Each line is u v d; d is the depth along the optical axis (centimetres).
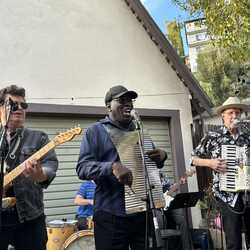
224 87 1642
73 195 766
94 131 393
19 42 750
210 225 771
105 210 379
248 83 1357
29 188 371
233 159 521
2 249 368
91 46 825
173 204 589
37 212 375
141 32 891
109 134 388
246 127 537
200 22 839
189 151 900
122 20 872
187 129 908
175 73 916
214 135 542
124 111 391
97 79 819
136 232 382
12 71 736
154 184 384
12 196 365
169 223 706
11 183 363
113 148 386
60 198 754
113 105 393
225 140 531
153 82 887
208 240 732
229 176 518
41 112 747
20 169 360
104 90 823
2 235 366
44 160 378
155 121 894
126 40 870
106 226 378
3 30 741
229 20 758
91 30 831
